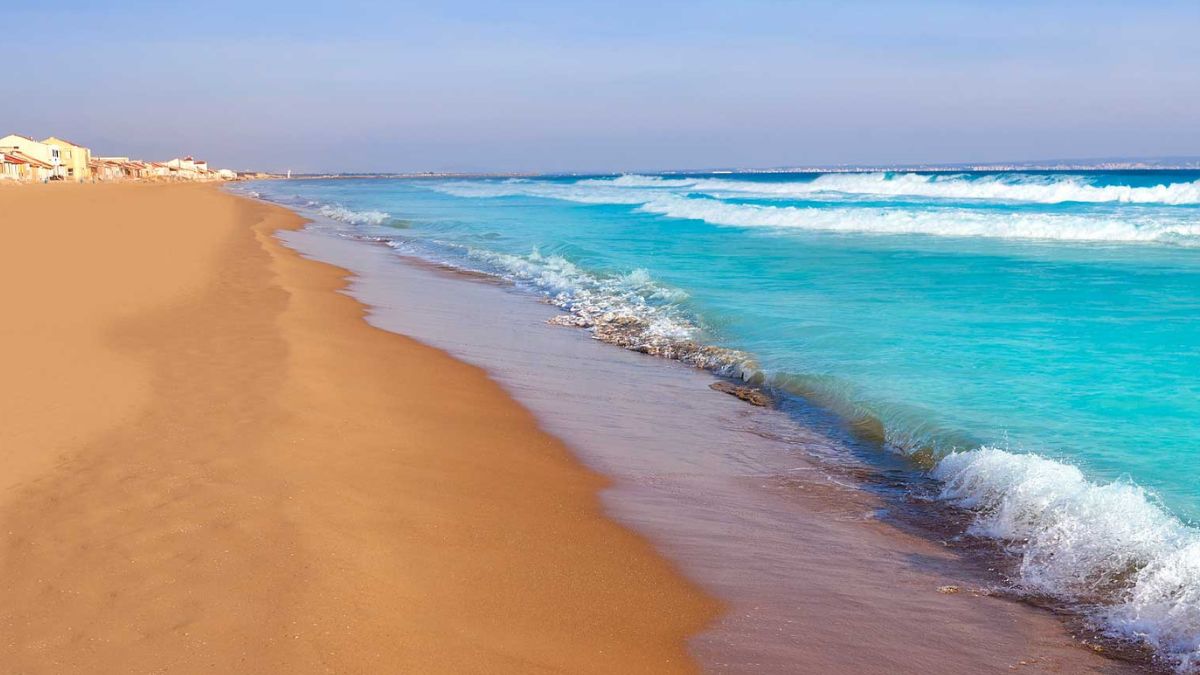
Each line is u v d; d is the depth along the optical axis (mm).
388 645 4434
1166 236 23938
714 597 5434
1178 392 9539
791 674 4566
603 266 21531
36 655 4176
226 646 4297
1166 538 5852
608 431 9039
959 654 4836
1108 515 6234
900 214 29781
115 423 7730
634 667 4527
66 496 6082
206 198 62406
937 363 11117
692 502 7133
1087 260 20297
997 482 7035
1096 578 5652
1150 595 5277
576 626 4914
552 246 26703
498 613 4961
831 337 12844
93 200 50625
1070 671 4668
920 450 8297
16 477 6406
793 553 6176
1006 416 8859
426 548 5719
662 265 21484
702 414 9766
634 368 11977
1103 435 8219
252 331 12234
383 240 31484
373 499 6453
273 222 39156
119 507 5914
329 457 7254
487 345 13203
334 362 10781
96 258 20562
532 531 6254
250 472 6691
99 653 4203
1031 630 5117
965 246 23891
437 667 4285
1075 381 10078
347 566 5246
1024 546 6227
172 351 10711
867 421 9234
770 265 20969
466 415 9188
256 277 18672
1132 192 37312
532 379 11164
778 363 11539
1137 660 4781
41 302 13922
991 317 13953
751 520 6785
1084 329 12836
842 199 45188
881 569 5938
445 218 41656
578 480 7523
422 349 12398
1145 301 14977
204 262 20953
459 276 21500
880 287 17266
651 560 5926
